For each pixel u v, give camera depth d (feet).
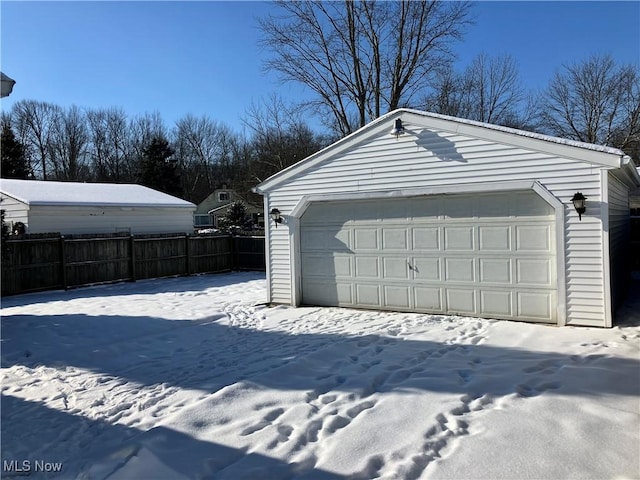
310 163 33.65
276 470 11.13
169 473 11.24
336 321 29.04
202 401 15.62
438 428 12.91
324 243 34.24
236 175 154.10
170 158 174.50
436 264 29.84
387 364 19.30
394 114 30.01
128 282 54.03
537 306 26.55
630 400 14.39
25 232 52.95
